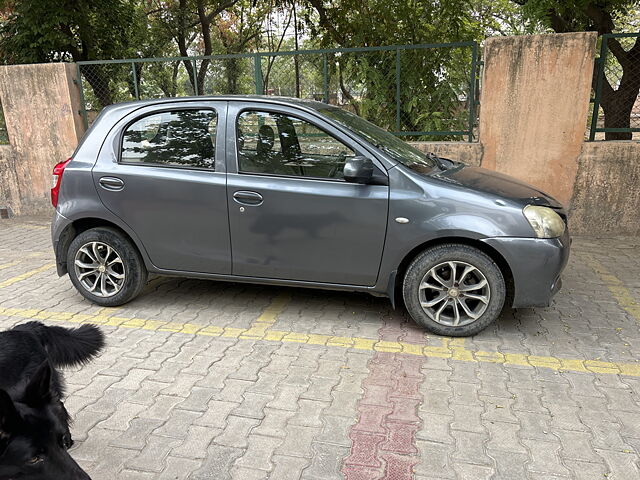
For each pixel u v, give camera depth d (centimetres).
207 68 812
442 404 315
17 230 785
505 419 299
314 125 405
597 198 683
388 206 387
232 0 1644
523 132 685
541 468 259
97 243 455
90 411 311
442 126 764
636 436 283
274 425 296
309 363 366
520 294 382
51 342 262
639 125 738
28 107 822
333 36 1160
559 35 644
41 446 186
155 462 267
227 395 327
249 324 433
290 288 516
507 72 670
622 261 592
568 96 660
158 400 322
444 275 403
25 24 1113
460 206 379
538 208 382
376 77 764
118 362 370
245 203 410
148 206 431
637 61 723
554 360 367
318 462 266
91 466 265
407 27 1023
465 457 268
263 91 803
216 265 432
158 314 455
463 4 1023
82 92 834
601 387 332
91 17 1233
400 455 270
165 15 1714
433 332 407
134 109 445
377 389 333
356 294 497
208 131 425
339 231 398
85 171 443
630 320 435
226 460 268
